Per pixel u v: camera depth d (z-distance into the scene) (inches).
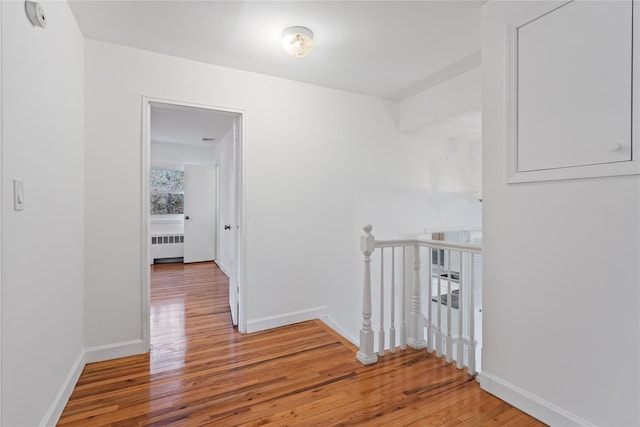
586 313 56.3
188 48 94.2
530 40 64.1
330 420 63.4
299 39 83.4
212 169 248.5
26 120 51.0
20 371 48.7
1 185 43.6
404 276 98.5
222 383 77.1
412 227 149.9
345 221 130.5
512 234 68.4
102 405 68.3
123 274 92.0
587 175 55.2
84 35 86.5
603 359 54.1
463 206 166.4
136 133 93.7
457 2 73.3
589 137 55.1
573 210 58.1
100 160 89.3
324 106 125.0
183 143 238.1
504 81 69.4
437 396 71.6
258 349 96.3
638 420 50.1
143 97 94.5
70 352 74.0
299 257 120.0
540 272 63.2
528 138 64.7
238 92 108.2
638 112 49.4
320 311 124.4
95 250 88.5
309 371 83.0
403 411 66.3
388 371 83.0
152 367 85.0
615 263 52.6
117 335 91.1
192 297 154.3
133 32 85.5
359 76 115.2
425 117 130.0
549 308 61.7
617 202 52.4
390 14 77.7
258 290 112.0
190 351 95.0
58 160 66.2
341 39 89.4
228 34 86.8
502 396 69.9
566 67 58.2
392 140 143.0
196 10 75.9
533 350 64.5
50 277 61.3
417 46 93.4
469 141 166.9
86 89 87.7
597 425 54.8
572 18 57.2
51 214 62.0
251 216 111.0
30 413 52.1
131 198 93.1
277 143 115.3
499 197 71.0
